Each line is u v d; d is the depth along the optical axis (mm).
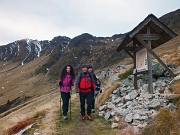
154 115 3439
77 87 4297
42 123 4414
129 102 4699
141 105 4137
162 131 3002
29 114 5727
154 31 5312
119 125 3730
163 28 4914
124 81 7402
